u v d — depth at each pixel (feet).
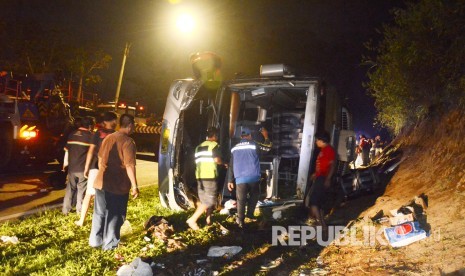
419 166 23.32
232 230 21.85
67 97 47.91
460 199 17.30
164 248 18.84
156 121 78.33
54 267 16.43
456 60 22.11
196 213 21.66
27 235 21.08
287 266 16.49
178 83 24.09
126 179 17.93
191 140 24.27
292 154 27.53
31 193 31.55
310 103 22.90
